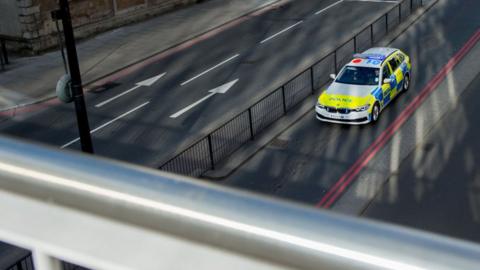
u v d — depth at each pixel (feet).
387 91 94.07
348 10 147.54
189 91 106.93
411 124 89.66
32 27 130.93
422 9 142.51
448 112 92.68
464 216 68.03
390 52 100.37
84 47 133.90
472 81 103.14
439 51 118.32
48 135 95.09
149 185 6.01
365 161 80.23
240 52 125.18
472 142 83.30
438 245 4.82
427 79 105.50
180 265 5.66
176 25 145.79
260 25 141.79
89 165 6.46
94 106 103.30
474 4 142.61
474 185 73.36
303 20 142.82
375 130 88.48
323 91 100.58
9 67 124.88
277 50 124.67
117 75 117.39
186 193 5.81
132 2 148.36
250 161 81.97
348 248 4.94
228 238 5.37
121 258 6.04
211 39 135.03
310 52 122.11
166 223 5.69
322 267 4.97
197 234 5.51
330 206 71.26
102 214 6.04
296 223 5.23
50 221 6.37
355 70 95.04
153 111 99.71
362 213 69.51
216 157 82.89
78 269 43.62
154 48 131.13
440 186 73.61
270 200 5.59
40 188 6.41
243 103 100.27
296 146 85.15
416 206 70.18
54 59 128.57
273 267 5.17
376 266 4.79
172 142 88.63
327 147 84.48
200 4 161.68
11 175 6.57
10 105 106.01
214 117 95.86
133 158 84.84
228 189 5.83
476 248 4.77
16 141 7.04
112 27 144.87
